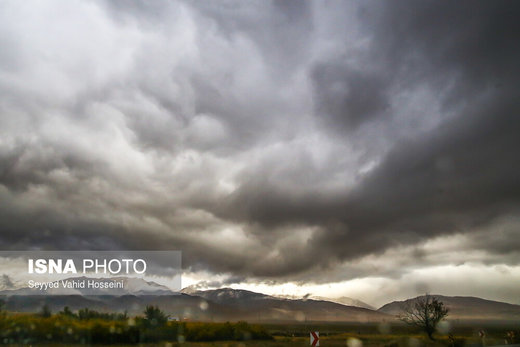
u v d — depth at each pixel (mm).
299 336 64312
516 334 71438
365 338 56719
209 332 46281
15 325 33188
